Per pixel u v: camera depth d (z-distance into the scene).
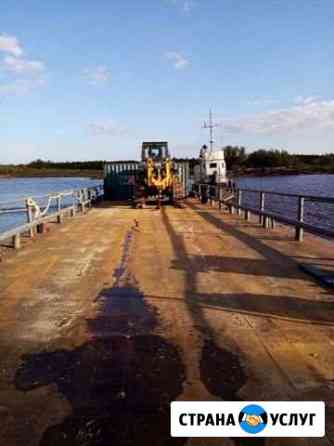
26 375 3.20
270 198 35.00
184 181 25.77
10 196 37.50
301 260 7.16
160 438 2.46
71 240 9.67
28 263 7.23
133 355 3.52
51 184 80.94
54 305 4.89
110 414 2.69
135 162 25.06
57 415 2.68
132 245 8.84
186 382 3.06
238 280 5.91
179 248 8.41
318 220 17.97
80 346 3.71
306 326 4.16
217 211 17.02
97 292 5.39
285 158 141.12
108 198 25.19
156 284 5.73
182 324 4.23
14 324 4.28
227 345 3.70
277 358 3.44
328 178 110.25
